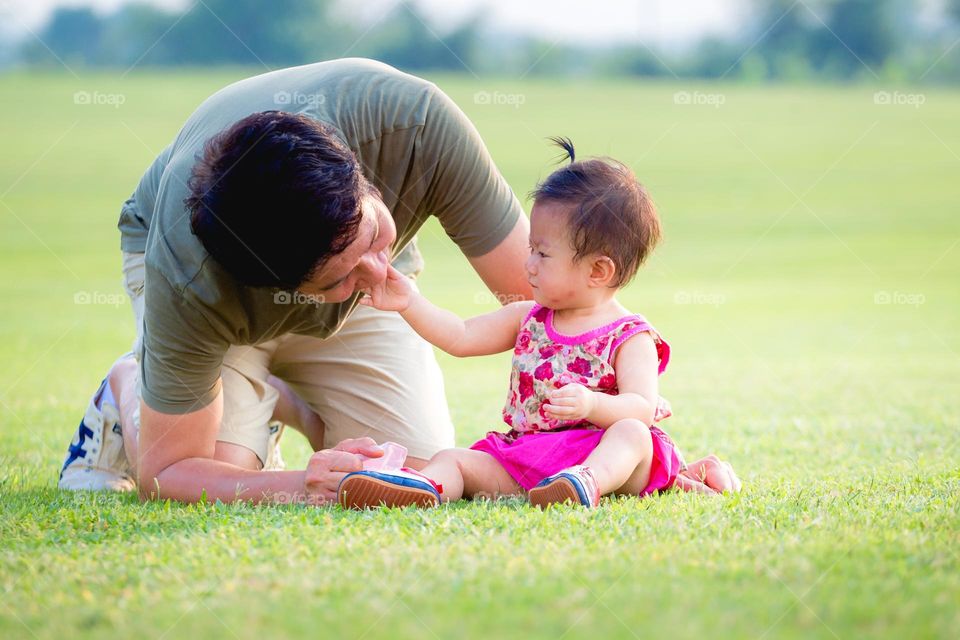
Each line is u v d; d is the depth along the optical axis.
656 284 11.71
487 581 2.04
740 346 7.79
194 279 2.63
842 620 1.81
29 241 14.05
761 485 3.17
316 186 2.30
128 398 3.43
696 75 35.78
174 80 31.38
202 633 1.82
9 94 28.09
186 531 2.53
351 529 2.46
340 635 1.79
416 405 3.59
